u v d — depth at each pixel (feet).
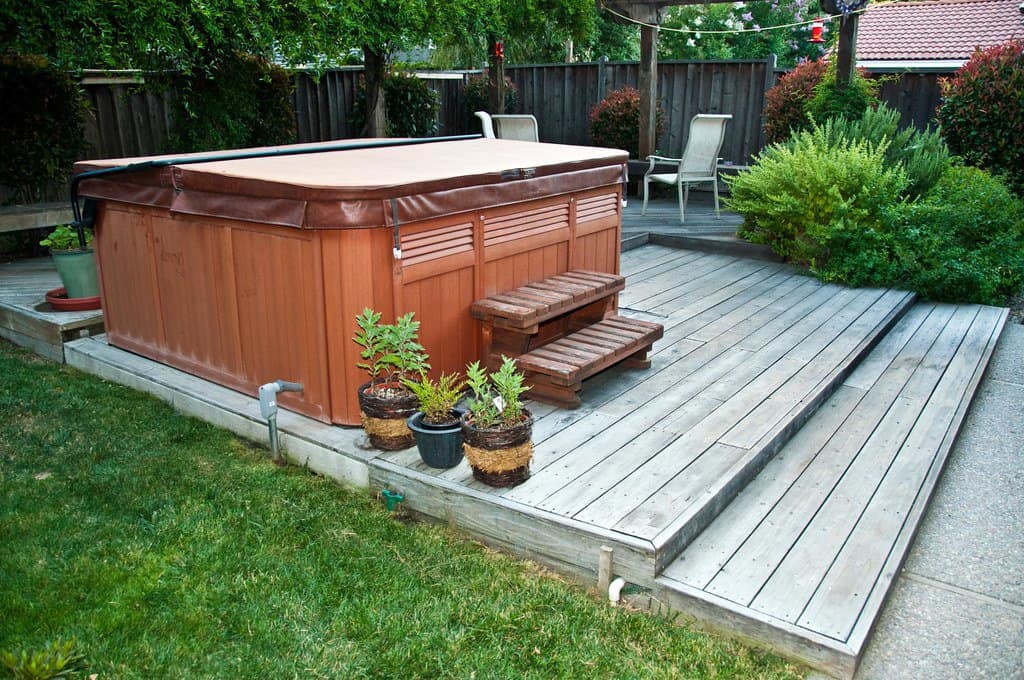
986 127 23.22
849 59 22.80
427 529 9.28
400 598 7.91
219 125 20.48
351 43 18.99
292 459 10.82
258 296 11.17
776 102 26.89
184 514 9.39
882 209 18.43
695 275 19.07
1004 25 40.65
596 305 13.17
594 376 12.57
